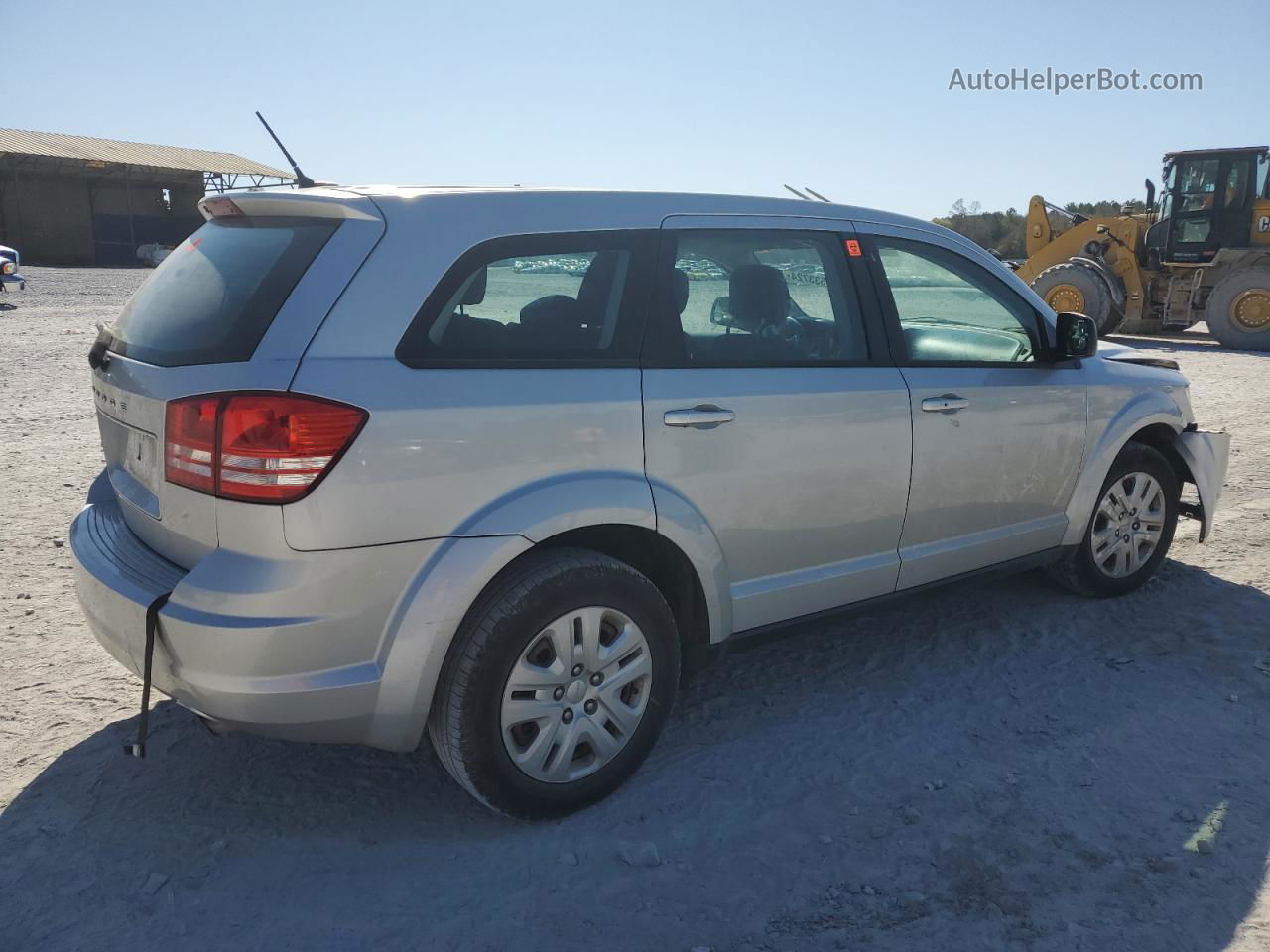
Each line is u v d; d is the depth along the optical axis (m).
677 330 3.23
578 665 2.96
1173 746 3.46
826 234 3.71
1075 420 4.36
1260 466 7.46
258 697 2.58
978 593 4.94
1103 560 4.72
